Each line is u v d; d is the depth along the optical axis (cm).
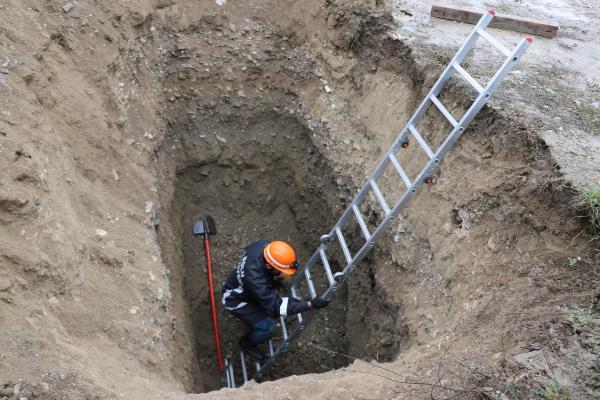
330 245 544
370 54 504
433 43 475
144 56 506
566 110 399
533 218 330
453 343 306
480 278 343
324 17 537
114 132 427
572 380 253
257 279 446
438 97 418
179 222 536
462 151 391
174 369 353
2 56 343
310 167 568
